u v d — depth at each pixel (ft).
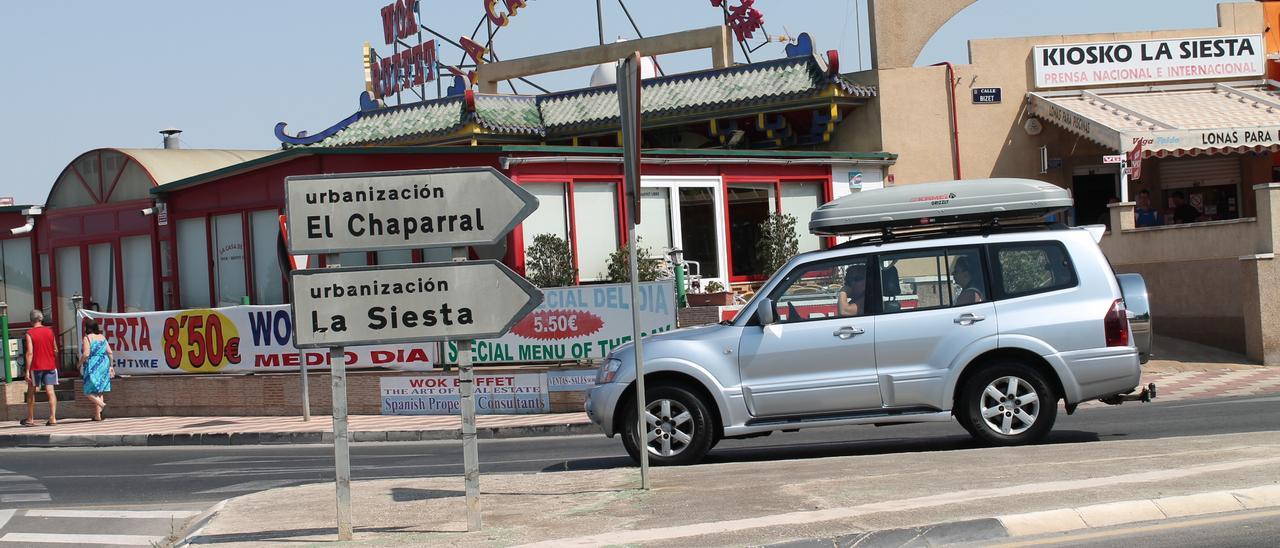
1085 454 32.94
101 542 33.78
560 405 61.00
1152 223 82.74
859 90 85.51
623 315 60.18
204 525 31.65
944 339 37.19
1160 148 77.66
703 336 38.63
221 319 71.97
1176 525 25.04
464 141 91.50
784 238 79.56
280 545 27.81
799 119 88.38
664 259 75.87
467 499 28.14
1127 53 89.30
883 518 25.93
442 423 59.93
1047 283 37.35
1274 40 92.53
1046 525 25.16
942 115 87.71
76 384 79.87
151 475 48.19
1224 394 54.54
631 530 26.76
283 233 65.87
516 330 62.39
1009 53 88.89
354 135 97.50
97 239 95.66
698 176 78.33
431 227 27.86
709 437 38.17
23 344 84.02
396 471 44.65
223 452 57.31
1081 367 36.70
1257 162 92.68
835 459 35.81
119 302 94.53
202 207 88.02
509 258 73.72
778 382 37.83
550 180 74.33
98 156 95.61
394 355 65.72
